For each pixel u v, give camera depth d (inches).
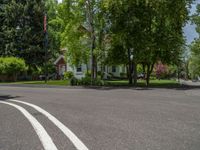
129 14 1360.7
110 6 1357.0
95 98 742.5
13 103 641.6
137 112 484.1
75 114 464.4
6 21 2326.5
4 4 2377.0
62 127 357.1
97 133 322.3
